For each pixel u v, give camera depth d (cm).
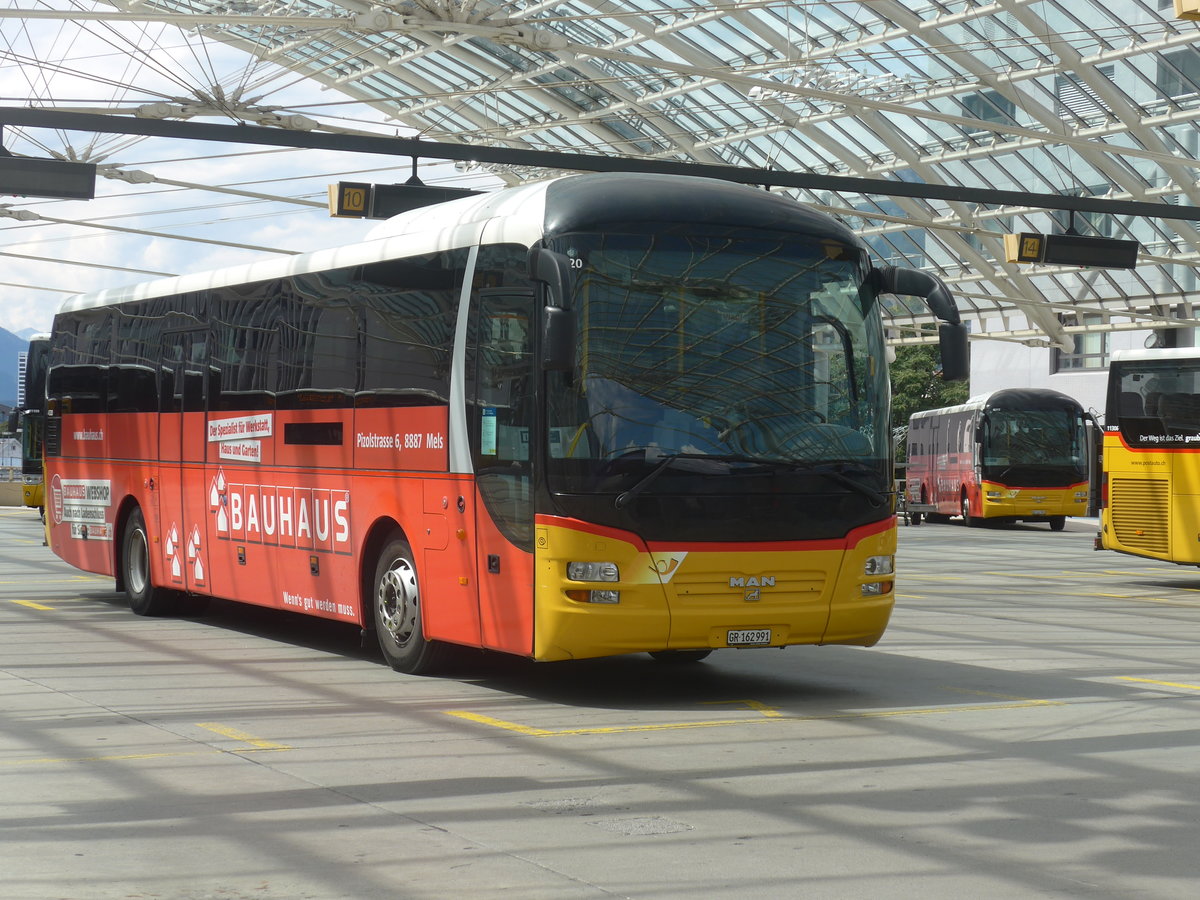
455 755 929
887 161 4428
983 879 655
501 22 2956
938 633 1636
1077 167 4269
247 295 1526
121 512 1788
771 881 650
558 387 1088
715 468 1098
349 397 1339
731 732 1015
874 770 887
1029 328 5972
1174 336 5469
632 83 4300
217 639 1527
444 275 1222
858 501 1145
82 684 1220
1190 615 1858
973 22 3572
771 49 3916
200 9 3712
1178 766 902
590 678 1274
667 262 1114
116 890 636
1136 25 3397
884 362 1180
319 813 776
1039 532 4394
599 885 643
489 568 1148
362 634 1325
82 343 1914
